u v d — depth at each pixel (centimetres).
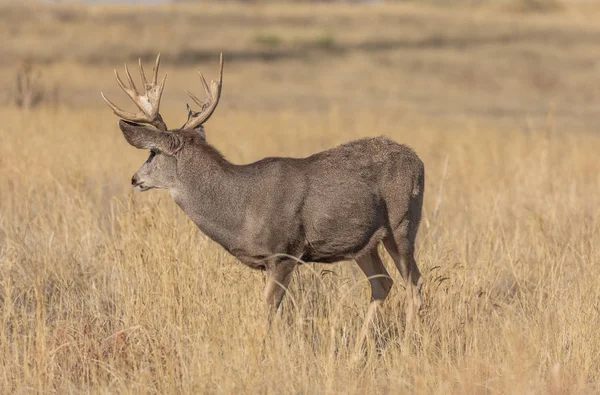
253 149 6112
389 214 2808
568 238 3550
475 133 7144
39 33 15025
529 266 3397
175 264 2838
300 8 19312
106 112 7800
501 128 8719
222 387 2234
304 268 3009
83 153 5025
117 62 13775
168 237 3002
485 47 16125
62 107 7688
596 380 2428
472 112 11100
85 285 3161
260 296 2627
